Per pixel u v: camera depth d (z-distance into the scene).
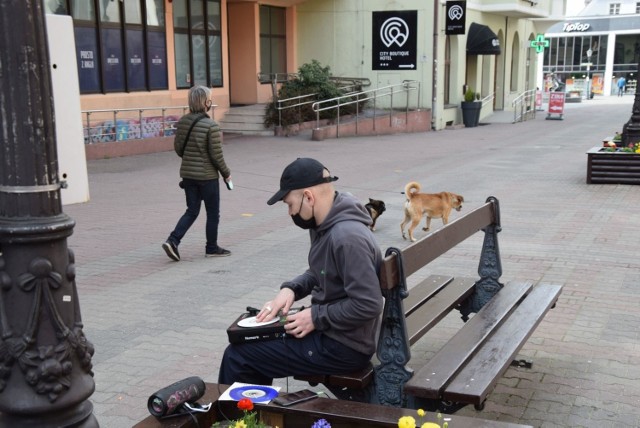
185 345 5.18
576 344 5.07
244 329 3.43
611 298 6.15
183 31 22.14
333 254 3.26
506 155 18.11
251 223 10.02
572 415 3.98
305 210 3.30
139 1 20.23
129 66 20.05
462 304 5.30
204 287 6.70
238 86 25.73
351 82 27.23
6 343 2.40
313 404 2.85
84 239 9.00
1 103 2.32
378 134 24.64
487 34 29.52
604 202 10.92
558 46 64.44
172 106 21.64
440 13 26.44
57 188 2.44
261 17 25.95
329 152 19.08
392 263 3.30
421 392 3.23
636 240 8.38
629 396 4.22
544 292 5.02
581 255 7.68
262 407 2.84
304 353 3.37
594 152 12.67
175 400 2.75
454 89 29.12
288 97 23.38
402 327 3.35
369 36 27.20
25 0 2.29
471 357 3.66
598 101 51.06
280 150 19.44
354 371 3.41
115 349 5.11
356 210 3.35
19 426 2.45
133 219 10.34
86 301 6.30
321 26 27.78
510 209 10.49
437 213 8.87
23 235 2.34
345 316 3.22
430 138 23.52
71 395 2.48
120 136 19.09
